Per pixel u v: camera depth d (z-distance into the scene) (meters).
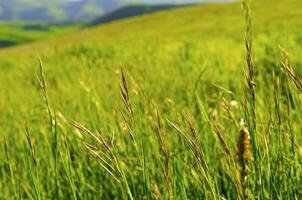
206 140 3.68
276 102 2.59
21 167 4.41
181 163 3.33
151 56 15.58
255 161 2.36
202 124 4.29
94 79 8.78
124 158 3.70
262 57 10.21
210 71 9.76
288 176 2.64
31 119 5.79
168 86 8.27
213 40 24.22
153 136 3.37
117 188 3.58
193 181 3.19
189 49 16.61
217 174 3.29
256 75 8.07
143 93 3.53
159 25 67.69
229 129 3.83
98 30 80.75
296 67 8.33
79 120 5.07
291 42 13.14
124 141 4.19
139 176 3.53
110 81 8.50
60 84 9.77
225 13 64.75
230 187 3.06
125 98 2.09
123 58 15.80
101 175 3.84
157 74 9.88
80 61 15.25
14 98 9.68
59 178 3.75
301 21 32.59
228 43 19.44
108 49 21.48
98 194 3.62
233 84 7.53
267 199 2.53
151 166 3.38
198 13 72.12
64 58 19.62
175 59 13.60
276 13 48.44
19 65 20.34
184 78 8.88
